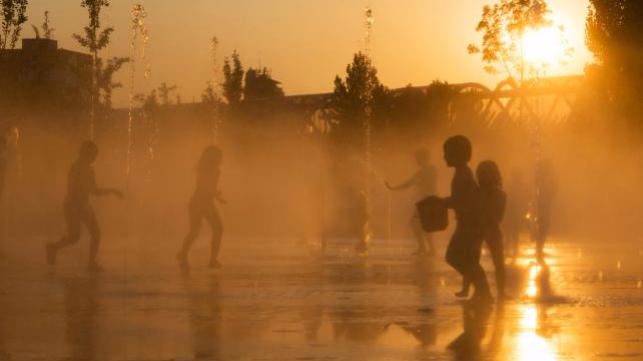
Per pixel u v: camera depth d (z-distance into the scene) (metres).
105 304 12.50
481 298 13.25
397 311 11.94
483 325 10.60
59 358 8.29
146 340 9.37
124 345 9.03
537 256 22.03
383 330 10.17
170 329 10.16
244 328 10.28
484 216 13.48
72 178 18.48
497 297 13.70
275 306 12.39
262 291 14.33
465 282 13.65
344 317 11.27
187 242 18.66
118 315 11.34
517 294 14.20
